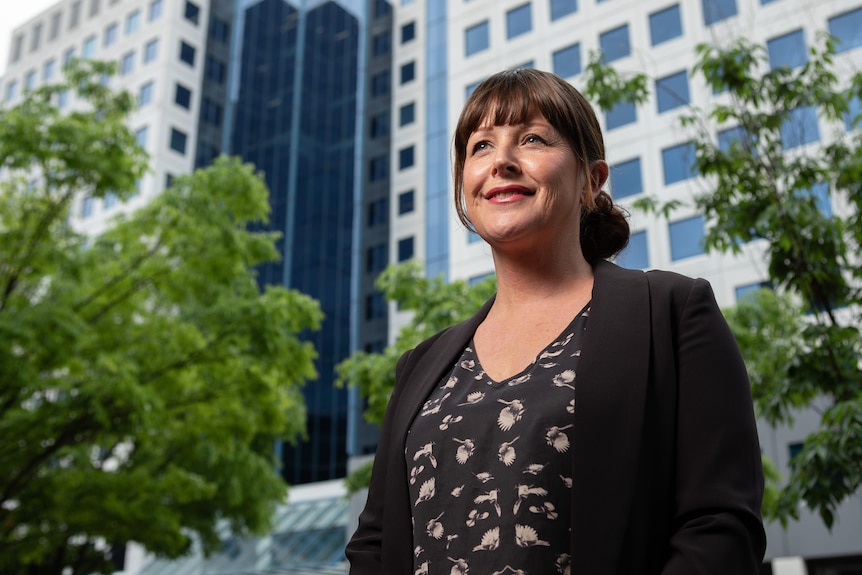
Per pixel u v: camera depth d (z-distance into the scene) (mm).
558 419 1178
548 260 1427
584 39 29047
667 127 25609
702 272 23484
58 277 10336
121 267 11281
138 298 11539
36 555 11797
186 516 18469
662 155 25391
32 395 10227
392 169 37750
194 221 11180
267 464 19312
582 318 1320
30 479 10891
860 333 6215
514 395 1233
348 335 36312
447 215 34438
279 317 11734
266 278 38781
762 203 6555
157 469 15281
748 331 10727
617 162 26141
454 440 1254
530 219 1388
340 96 41750
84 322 10133
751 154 6707
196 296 11570
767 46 23797
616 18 28297
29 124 10164
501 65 31047
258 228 39844
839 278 6301
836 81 6930
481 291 13828
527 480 1150
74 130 10211
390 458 1378
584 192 1485
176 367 11188
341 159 40062
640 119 26203
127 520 11219
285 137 41844
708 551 1034
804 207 6125
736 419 1145
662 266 24172
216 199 11781
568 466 1153
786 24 23641
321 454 34625
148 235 11469
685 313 1220
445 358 1434
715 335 1202
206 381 11523
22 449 10688
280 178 41000
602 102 7598
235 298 11961
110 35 44906
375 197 38000
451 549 1182
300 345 12188
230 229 11328
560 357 1264
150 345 11117
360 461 26734
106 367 10062
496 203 1419
